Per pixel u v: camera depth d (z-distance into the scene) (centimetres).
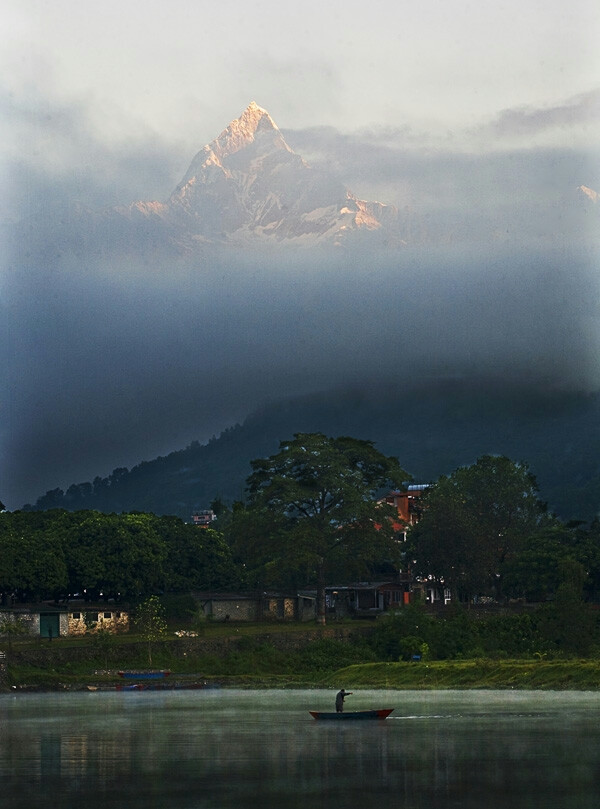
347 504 16900
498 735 7962
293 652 15025
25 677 13125
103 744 7750
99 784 6025
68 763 6819
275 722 9194
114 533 16438
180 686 13325
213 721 9331
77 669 13725
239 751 7306
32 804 5475
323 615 16838
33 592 15888
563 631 15675
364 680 13662
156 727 8869
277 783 5994
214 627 16462
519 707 10188
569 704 10444
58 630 15188
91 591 16838
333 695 12238
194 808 5341
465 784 5884
